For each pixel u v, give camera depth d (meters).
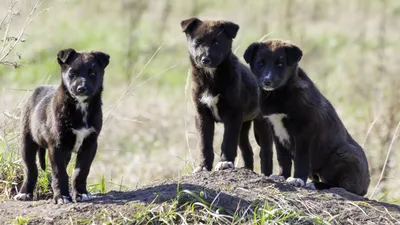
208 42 13.93
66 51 12.07
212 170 13.76
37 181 13.20
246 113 14.06
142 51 29.03
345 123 21.14
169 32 31.77
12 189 13.30
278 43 13.27
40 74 25.17
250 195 11.63
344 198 11.98
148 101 24.02
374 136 18.72
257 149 17.22
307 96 12.98
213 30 14.06
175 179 12.42
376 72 25.62
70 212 11.19
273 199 11.57
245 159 14.70
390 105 19.12
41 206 11.68
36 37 28.41
